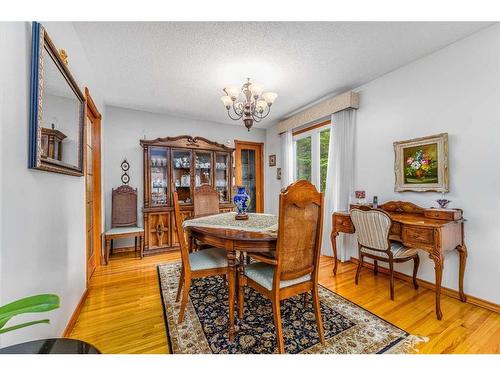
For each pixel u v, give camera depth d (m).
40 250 1.20
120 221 3.55
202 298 2.14
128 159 3.77
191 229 1.89
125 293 2.23
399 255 2.13
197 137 4.00
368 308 1.95
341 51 2.21
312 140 3.85
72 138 1.68
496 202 1.89
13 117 0.96
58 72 1.42
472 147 2.02
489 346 1.46
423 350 1.42
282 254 1.37
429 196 2.34
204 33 1.93
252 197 5.03
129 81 2.81
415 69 2.41
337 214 2.76
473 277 2.02
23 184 1.04
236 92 2.34
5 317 0.57
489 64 1.91
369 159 2.89
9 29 0.94
